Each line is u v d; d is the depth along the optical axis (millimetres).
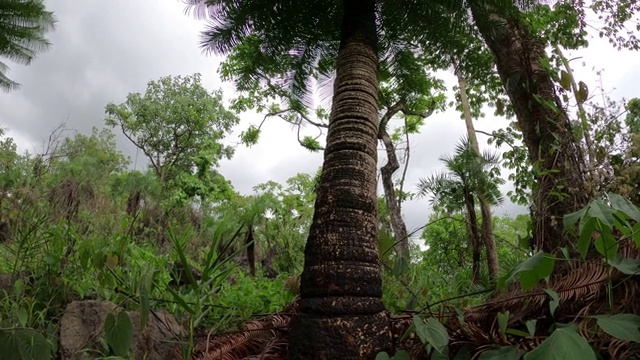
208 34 5617
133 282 3078
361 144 3080
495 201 9875
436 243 11070
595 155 3555
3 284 3324
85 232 4805
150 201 8500
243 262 9203
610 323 1745
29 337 2051
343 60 3557
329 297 2525
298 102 7781
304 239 10469
